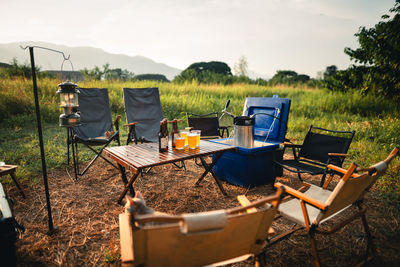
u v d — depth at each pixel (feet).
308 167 9.77
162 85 37.76
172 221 3.39
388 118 22.25
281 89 49.32
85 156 14.51
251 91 42.22
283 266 6.25
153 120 15.98
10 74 35.29
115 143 17.51
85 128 14.29
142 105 15.93
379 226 7.84
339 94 35.06
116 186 10.84
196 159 13.88
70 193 10.07
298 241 7.19
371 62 32.04
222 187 10.11
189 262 3.98
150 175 12.21
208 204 9.39
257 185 10.99
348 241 7.18
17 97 23.98
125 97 15.55
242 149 10.27
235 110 28.37
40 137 6.98
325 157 10.52
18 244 6.88
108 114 15.29
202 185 11.09
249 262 6.30
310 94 40.98
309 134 11.27
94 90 15.20
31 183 10.80
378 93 30.53
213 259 4.15
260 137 12.70
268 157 11.18
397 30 27.63
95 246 6.93
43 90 26.81
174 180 11.64
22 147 15.46
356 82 34.68
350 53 34.22
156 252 3.64
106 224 7.97
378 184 10.67
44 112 23.11
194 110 27.02
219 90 39.45
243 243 4.26
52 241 7.07
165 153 8.73
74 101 8.44
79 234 7.44
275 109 12.34
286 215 6.15
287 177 12.23
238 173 10.84
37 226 7.75
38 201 9.36
